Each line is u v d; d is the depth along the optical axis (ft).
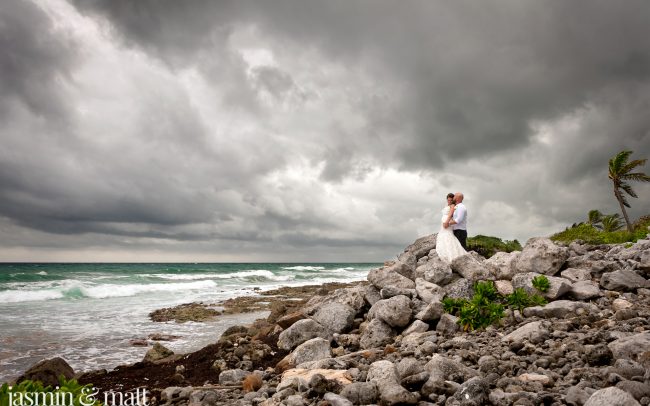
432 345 25.73
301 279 203.41
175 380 30.71
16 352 44.57
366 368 24.00
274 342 39.42
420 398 18.07
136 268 262.06
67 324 62.34
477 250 74.64
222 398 24.20
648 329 24.04
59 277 150.00
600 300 31.48
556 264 36.68
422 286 37.76
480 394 16.42
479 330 29.78
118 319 67.87
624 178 124.67
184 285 138.31
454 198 44.70
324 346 30.35
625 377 17.02
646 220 122.72
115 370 34.91
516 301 31.68
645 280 34.01
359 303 42.50
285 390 20.93
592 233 89.86
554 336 24.53
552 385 17.81
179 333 56.44
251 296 110.93
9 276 141.28
